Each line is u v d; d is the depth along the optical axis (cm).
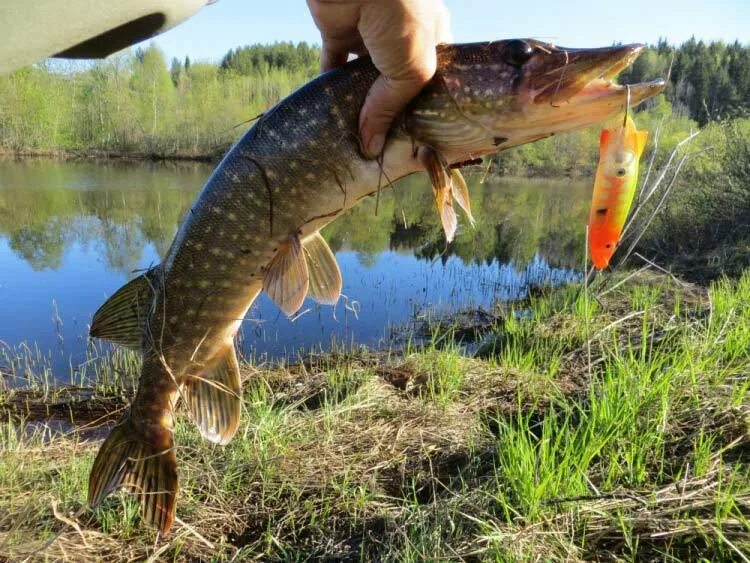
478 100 35
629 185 32
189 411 45
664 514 47
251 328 150
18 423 98
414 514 54
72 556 52
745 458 55
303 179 40
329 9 33
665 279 171
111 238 270
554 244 271
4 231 280
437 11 36
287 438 74
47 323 152
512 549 45
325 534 57
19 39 15
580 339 114
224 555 55
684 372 74
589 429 60
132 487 45
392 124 37
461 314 165
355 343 140
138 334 46
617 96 33
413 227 310
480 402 88
